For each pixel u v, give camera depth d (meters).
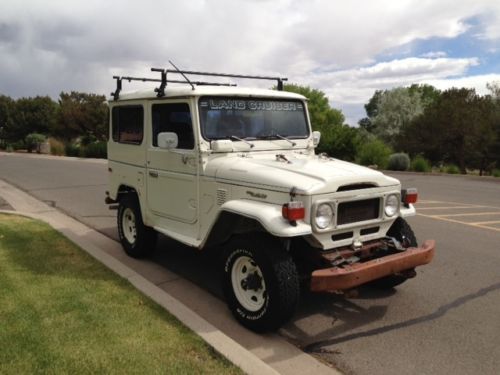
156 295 4.64
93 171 19.67
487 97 28.33
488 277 5.78
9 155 34.31
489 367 3.73
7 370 3.27
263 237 4.19
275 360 3.81
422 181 17.22
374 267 3.99
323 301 5.02
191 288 5.38
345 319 4.60
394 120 37.59
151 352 3.56
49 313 4.18
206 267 6.12
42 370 3.28
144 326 3.98
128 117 6.19
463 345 4.09
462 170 27.98
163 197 5.57
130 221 6.54
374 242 4.58
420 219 9.29
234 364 3.43
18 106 45.72
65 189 13.67
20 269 5.39
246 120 5.27
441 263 6.32
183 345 3.69
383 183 4.50
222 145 4.89
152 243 6.31
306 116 5.82
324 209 4.05
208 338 3.79
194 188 5.06
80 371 3.28
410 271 4.86
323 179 4.12
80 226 8.62
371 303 4.98
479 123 26.28
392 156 22.11
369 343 4.13
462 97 29.02
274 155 5.25
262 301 4.19
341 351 3.99
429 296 5.17
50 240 6.75
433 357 3.89
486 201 11.94
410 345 4.09
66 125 40.91
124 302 4.47
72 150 35.00
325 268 4.22
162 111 5.46
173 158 5.30
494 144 25.83
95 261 5.76
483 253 6.81
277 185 4.15
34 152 40.12
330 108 38.19
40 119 44.81
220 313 4.69
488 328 4.41
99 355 3.49
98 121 39.22
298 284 4.05
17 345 3.60
